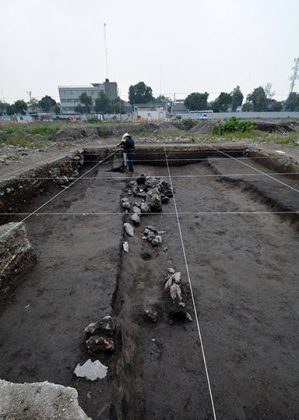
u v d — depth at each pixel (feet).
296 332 7.16
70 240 10.61
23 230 8.23
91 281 7.89
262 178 18.78
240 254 10.90
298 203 13.71
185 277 9.48
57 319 6.44
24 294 7.33
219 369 6.25
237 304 8.20
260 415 5.31
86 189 18.07
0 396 3.53
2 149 25.75
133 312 7.84
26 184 15.14
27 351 5.57
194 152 27.37
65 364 5.24
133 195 17.35
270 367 6.25
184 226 13.58
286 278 9.31
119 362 5.41
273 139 32.12
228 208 15.75
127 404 4.95
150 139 37.42
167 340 7.02
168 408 5.46
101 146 28.84
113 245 10.02
